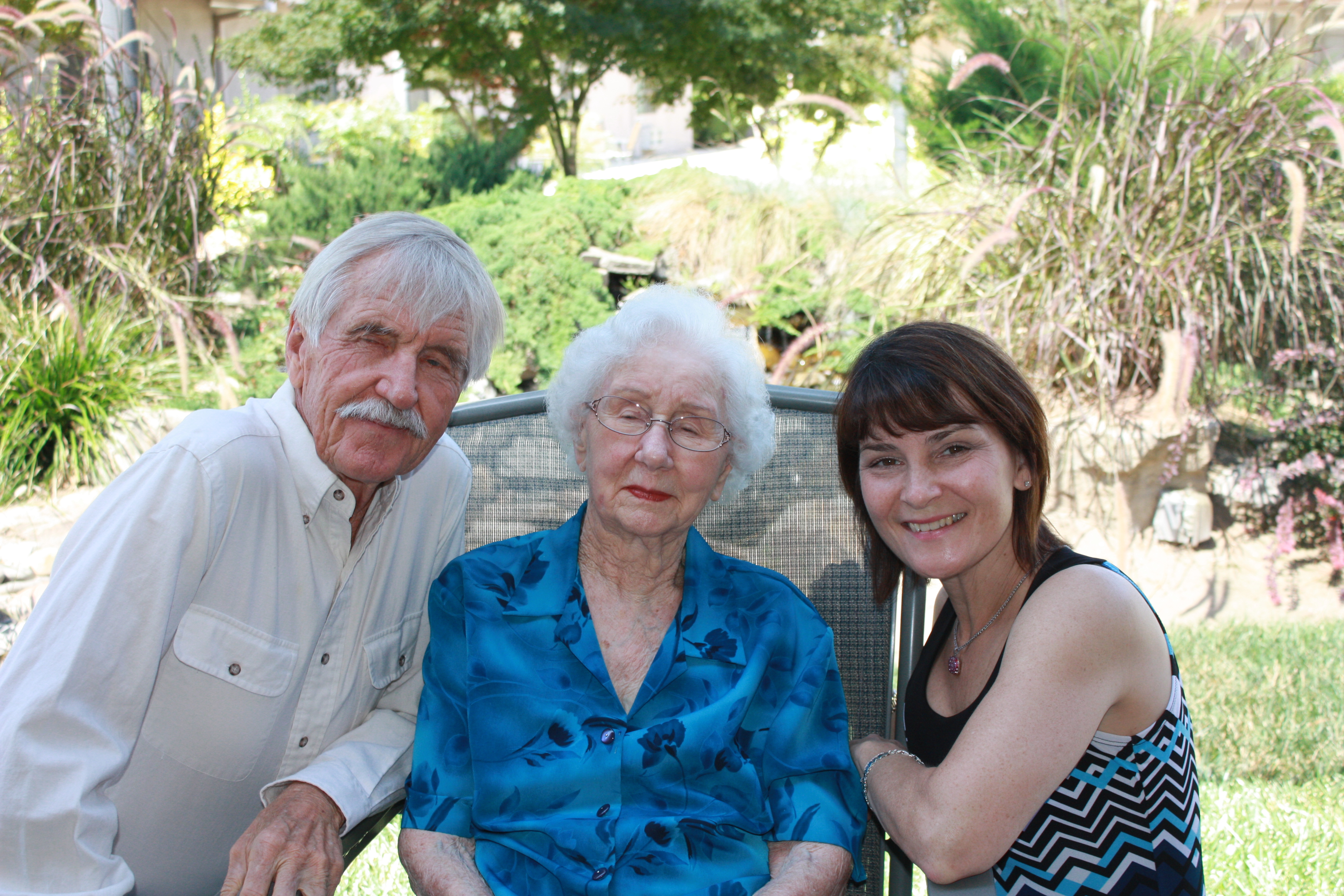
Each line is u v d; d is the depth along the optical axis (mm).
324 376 1403
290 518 1467
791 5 7820
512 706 1498
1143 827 1343
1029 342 4211
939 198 5039
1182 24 4562
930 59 6449
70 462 4070
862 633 1772
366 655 1575
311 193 6047
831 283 5266
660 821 1458
